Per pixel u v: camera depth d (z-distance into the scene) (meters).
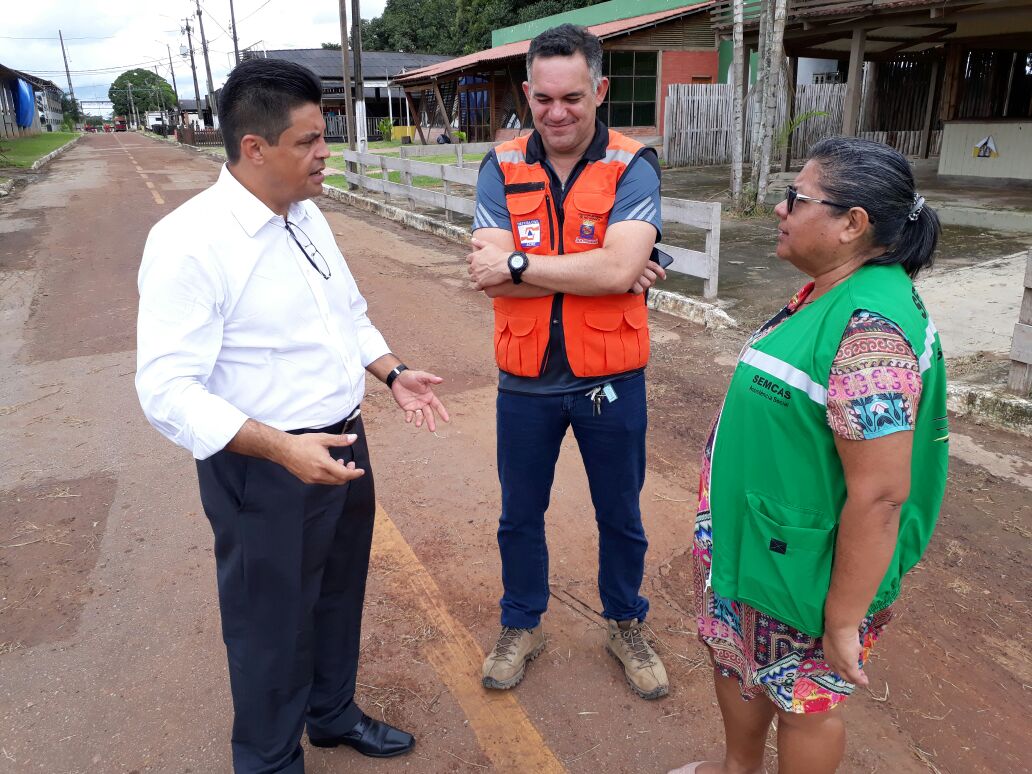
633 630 2.55
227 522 1.78
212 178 19.83
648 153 2.13
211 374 1.73
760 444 1.54
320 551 1.86
